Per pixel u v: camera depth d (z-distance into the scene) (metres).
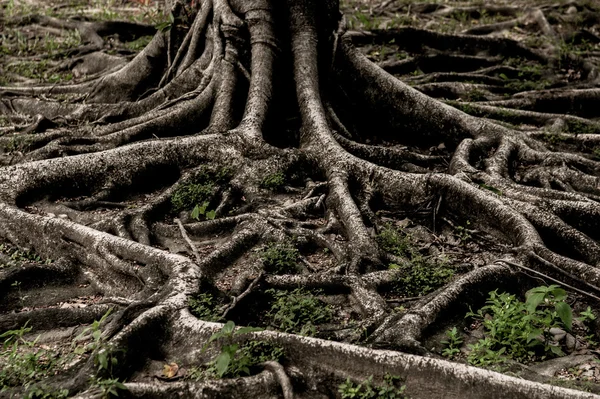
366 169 7.94
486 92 12.34
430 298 5.84
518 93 11.97
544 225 6.97
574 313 5.98
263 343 5.04
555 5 17.38
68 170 7.81
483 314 5.91
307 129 8.71
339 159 8.05
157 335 5.30
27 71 13.42
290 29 9.48
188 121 9.06
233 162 8.09
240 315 5.82
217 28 9.38
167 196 7.64
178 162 8.14
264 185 7.87
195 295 5.70
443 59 13.99
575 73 13.74
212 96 9.17
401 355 4.86
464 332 5.71
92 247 6.49
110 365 4.92
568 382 4.97
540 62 14.38
